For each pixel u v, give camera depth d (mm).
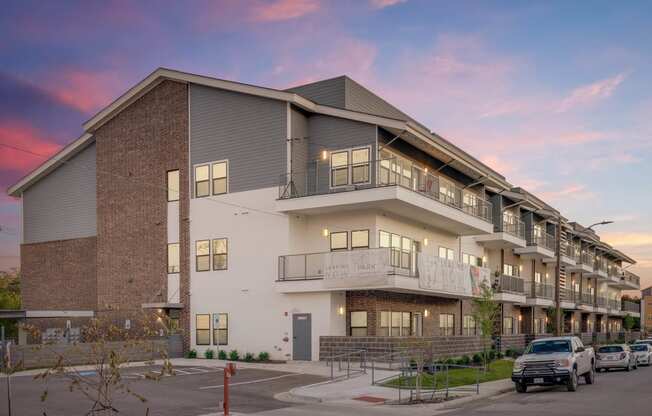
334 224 31953
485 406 18281
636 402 18625
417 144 33625
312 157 32469
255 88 32656
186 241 34969
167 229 35938
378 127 30891
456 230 38969
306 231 32719
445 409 17688
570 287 67938
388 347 28516
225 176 33969
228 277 33312
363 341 29156
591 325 75875
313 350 30375
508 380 26156
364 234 31000
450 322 38969
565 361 21953
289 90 36062
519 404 18531
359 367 27516
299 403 18750
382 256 28531
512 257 51094
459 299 39969
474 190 42375
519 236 49188
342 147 31562
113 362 10297
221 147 34219
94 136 39938
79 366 27000
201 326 34000
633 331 93688
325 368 27672
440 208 32906
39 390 20250
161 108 36875
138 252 36906
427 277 31281
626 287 92375
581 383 25766
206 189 34625
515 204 49062
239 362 31000
